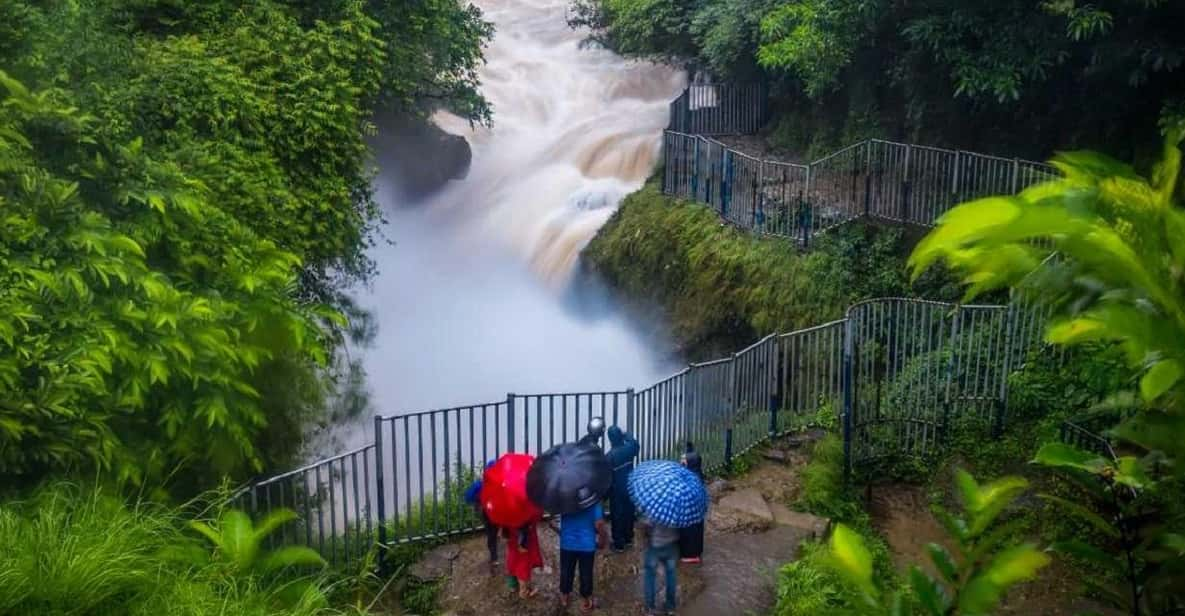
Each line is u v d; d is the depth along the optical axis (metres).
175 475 8.19
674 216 17.84
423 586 8.71
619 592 8.50
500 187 22.19
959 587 2.05
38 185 7.63
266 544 8.25
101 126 9.38
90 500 6.20
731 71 21.66
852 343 10.73
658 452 10.30
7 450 6.41
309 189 12.34
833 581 8.20
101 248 7.54
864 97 18.55
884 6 15.78
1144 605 2.36
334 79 12.86
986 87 14.30
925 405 11.26
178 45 12.16
